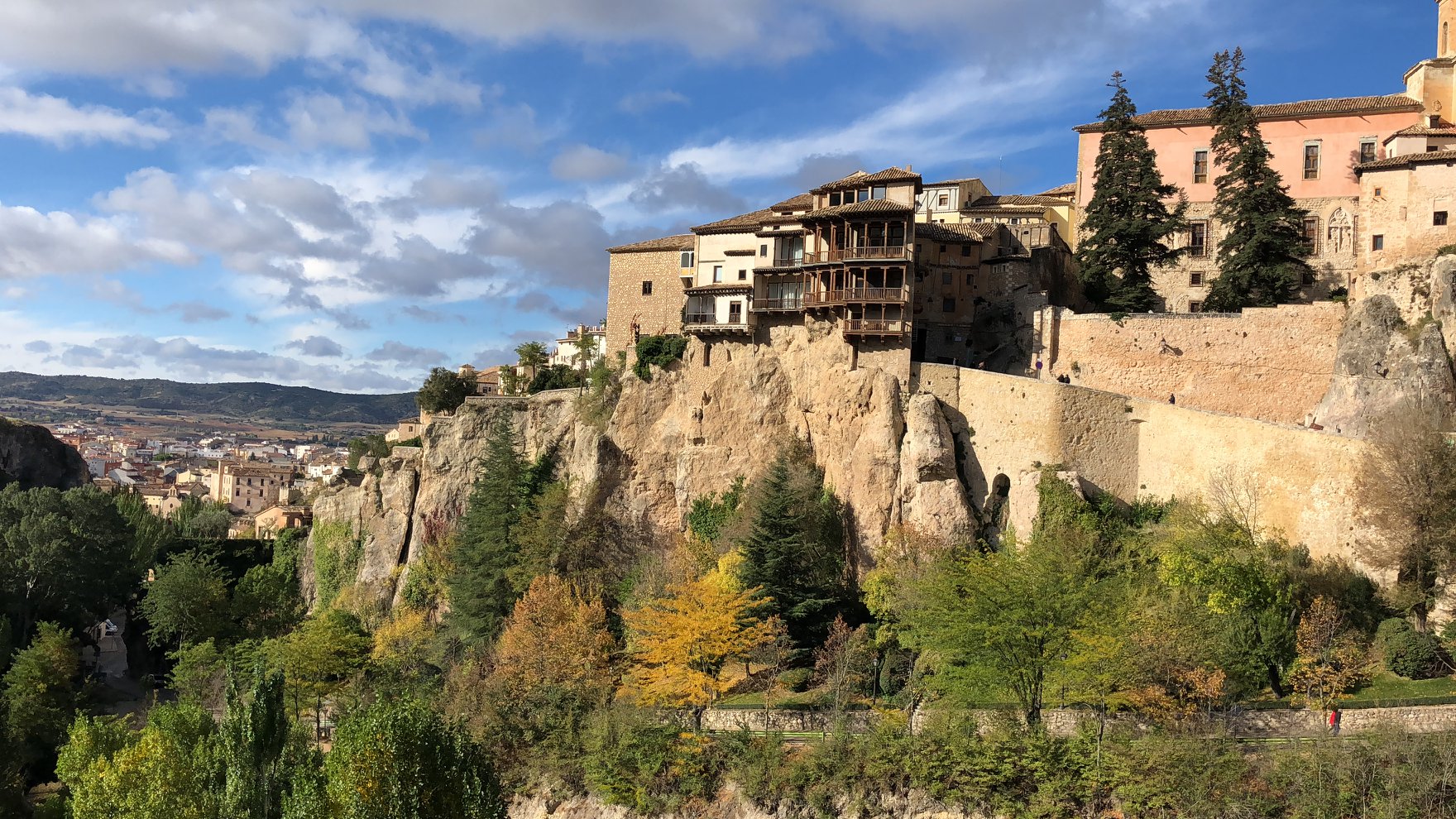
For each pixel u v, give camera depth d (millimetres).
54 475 152125
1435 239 75625
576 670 68125
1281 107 92812
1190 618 52344
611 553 86062
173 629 96500
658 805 57781
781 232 86750
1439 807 42656
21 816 67250
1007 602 54656
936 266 88062
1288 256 83000
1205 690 49125
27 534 94438
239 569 120562
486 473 90375
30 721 76688
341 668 78750
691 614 64438
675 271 94812
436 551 97500
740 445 85062
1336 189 89188
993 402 76438
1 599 91875
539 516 87375
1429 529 54625
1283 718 49344
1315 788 44656
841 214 81188
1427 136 80812
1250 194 83312
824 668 63469
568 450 94062
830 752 55500
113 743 62844
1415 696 48812
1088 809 48375
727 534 78688
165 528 125000
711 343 88250
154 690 96000
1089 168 96750
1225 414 70688
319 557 110875
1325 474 60781
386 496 107250
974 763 51156
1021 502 71375
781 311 85375
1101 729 50062
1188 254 92562
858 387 80250
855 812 53406
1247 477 64875
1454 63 87750
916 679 59812
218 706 78875
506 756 63625
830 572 73938
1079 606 54312
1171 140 94500
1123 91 91125
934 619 58156
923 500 74875
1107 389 79812
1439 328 70062
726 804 56656
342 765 47406
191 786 53125
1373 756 44219
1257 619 53188
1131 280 87938
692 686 62250
